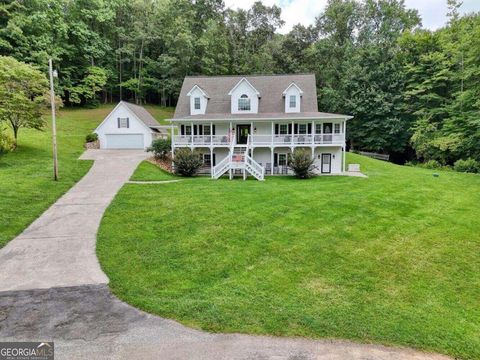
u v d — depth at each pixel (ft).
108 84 185.16
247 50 181.88
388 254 32.19
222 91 97.91
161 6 196.65
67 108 163.73
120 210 44.52
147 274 27.40
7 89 76.79
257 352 17.61
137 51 194.29
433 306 23.82
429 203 50.90
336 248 33.12
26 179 59.36
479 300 25.13
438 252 33.09
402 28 165.99
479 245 35.14
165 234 35.83
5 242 34.14
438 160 110.93
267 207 45.39
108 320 20.63
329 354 17.63
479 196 57.47
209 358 17.03
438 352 18.45
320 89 156.46
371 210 45.65
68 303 22.80
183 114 93.81
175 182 65.67
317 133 86.58
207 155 89.30
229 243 33.50
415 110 124.06
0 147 76.84
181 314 21.33
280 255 31.22
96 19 174.60
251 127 85.15
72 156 89.25
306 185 63.52
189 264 29.17
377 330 20.20
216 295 24.09
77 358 16.92
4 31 135.64
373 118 133.49
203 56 179.52
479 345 19.39
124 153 99.14
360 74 136.77
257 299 23.62
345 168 91.86
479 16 112.27
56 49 151.74
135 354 17.28
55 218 41.73
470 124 95.91
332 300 23.86
